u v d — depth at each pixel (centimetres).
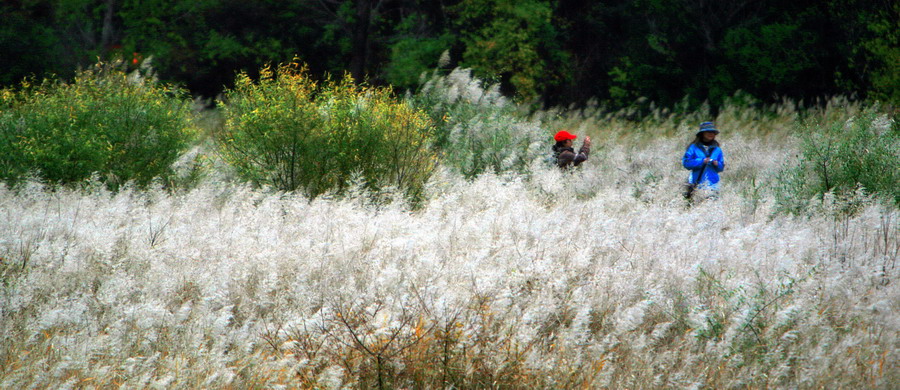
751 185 2055
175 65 4891
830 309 968
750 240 1291
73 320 921
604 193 1831
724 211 1591
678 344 909
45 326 886
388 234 1337
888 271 1130
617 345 923
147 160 1989
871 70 4362
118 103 2011
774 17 5366
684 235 1345
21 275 1056
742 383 809
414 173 1995
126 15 4772
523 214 1467
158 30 4912
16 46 4412
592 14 5900
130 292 1051
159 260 1173
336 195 1872
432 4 5325
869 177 1748
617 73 5691
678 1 5456
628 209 1730
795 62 4900
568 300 1014
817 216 1525
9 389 775
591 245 1239
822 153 1831
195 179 2033
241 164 2005
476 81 2736
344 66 5253
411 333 862
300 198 1681
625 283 1059
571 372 823
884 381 800
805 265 1140
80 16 4722
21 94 2073
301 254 1202
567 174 2070
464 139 2509
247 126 1961
